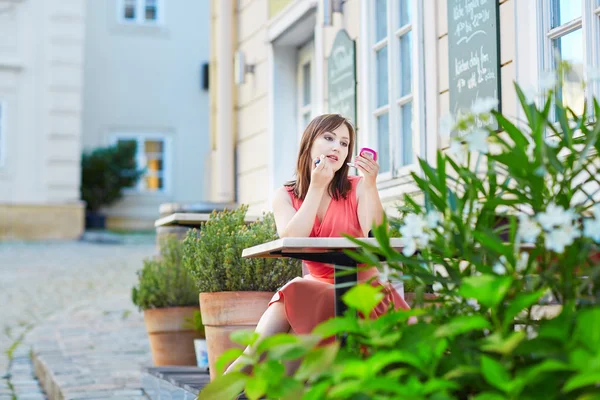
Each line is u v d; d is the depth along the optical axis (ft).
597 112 7.29
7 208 60.29
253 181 26.73
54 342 22.89
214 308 12.20
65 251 52.75
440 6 16.43
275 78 25.13
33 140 61.57
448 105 16.10
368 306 6.43
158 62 69.77
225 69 28.45
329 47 21.61
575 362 5.28
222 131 28.40
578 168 6.60
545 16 13.38
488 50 14.57
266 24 25.54
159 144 69.72
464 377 6.15
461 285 6.67
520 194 6.77
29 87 61.77
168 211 19.79
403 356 5.86
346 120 11.43
